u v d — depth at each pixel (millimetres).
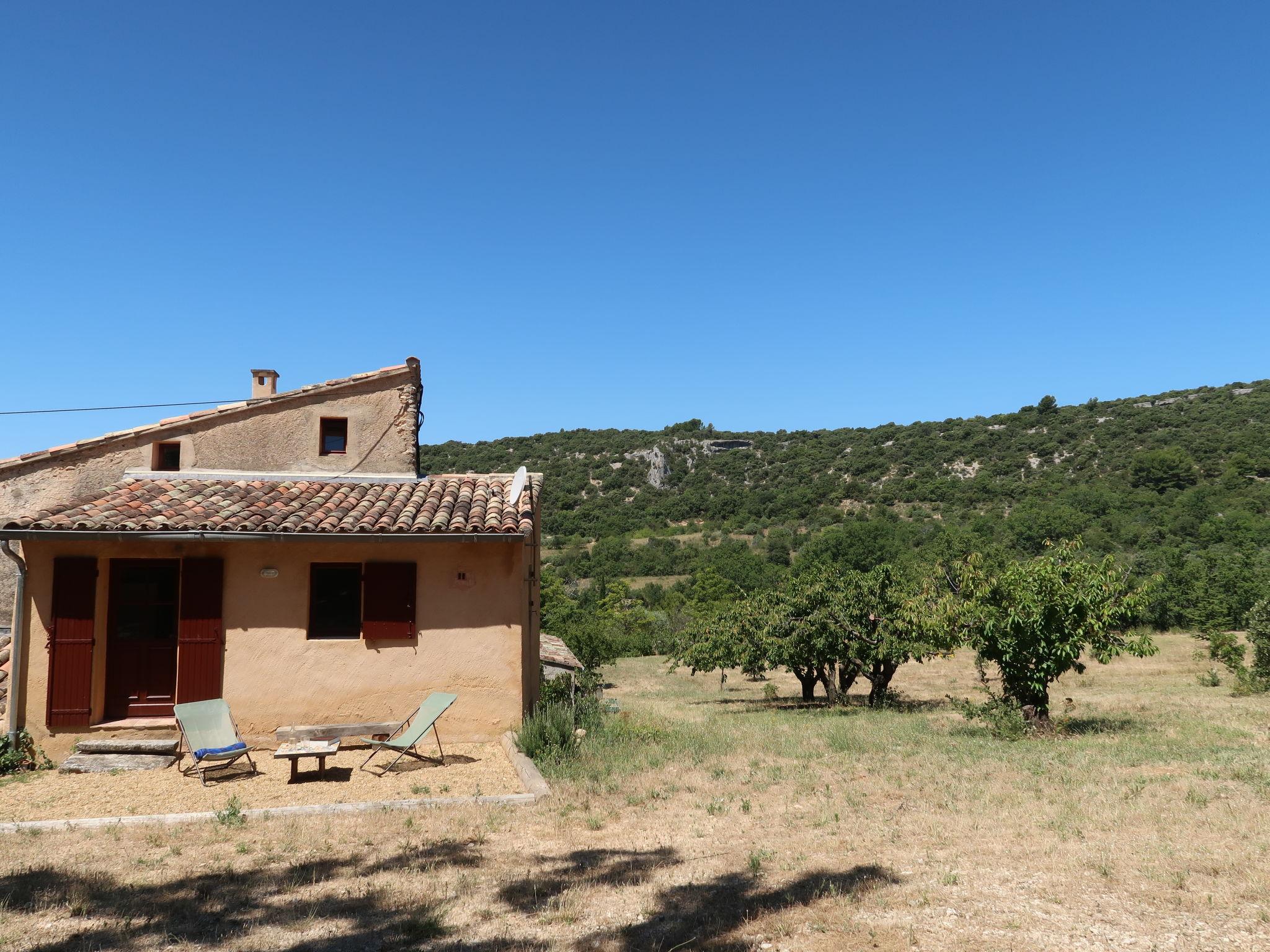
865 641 18328
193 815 7277
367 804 7641
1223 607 39750
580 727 11852
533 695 12984
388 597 10453
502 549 10844
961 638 13070
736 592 58000
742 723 14891
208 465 12430
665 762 9812
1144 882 5180
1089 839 6250
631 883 5500
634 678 32219
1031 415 117312
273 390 13805
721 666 21953
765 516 99562
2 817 7484
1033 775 8891
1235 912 4617
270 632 10188
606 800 7930
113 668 10227
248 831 6848
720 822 7117
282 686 10133
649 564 80188
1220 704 16766
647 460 122125
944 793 8086
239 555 10227
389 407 13078
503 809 7551
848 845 6285
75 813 7629
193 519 10031
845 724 14383
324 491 11891
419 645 10508
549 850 6297
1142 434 96438
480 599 10719
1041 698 12648
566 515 104000
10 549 9641
